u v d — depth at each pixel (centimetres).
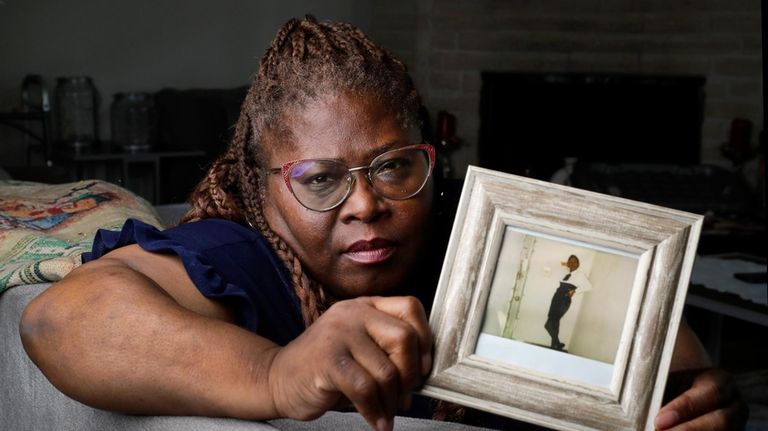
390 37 495
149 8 453
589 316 66
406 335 60
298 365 61
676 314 66
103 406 70
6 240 113
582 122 475
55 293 72
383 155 77
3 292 100
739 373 267
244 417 66
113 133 421
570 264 67
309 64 78
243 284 80
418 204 79
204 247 80
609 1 471
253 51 485
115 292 70
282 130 79
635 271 67
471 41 485
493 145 486
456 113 490
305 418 63
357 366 59
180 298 75
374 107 77
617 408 65
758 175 412
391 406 61
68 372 69
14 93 422
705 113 464
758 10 452
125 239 82
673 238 67
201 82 473
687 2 461
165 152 397
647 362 65
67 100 411
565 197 68
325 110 76
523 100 480
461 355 65
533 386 64
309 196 77
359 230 78
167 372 66
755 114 457
